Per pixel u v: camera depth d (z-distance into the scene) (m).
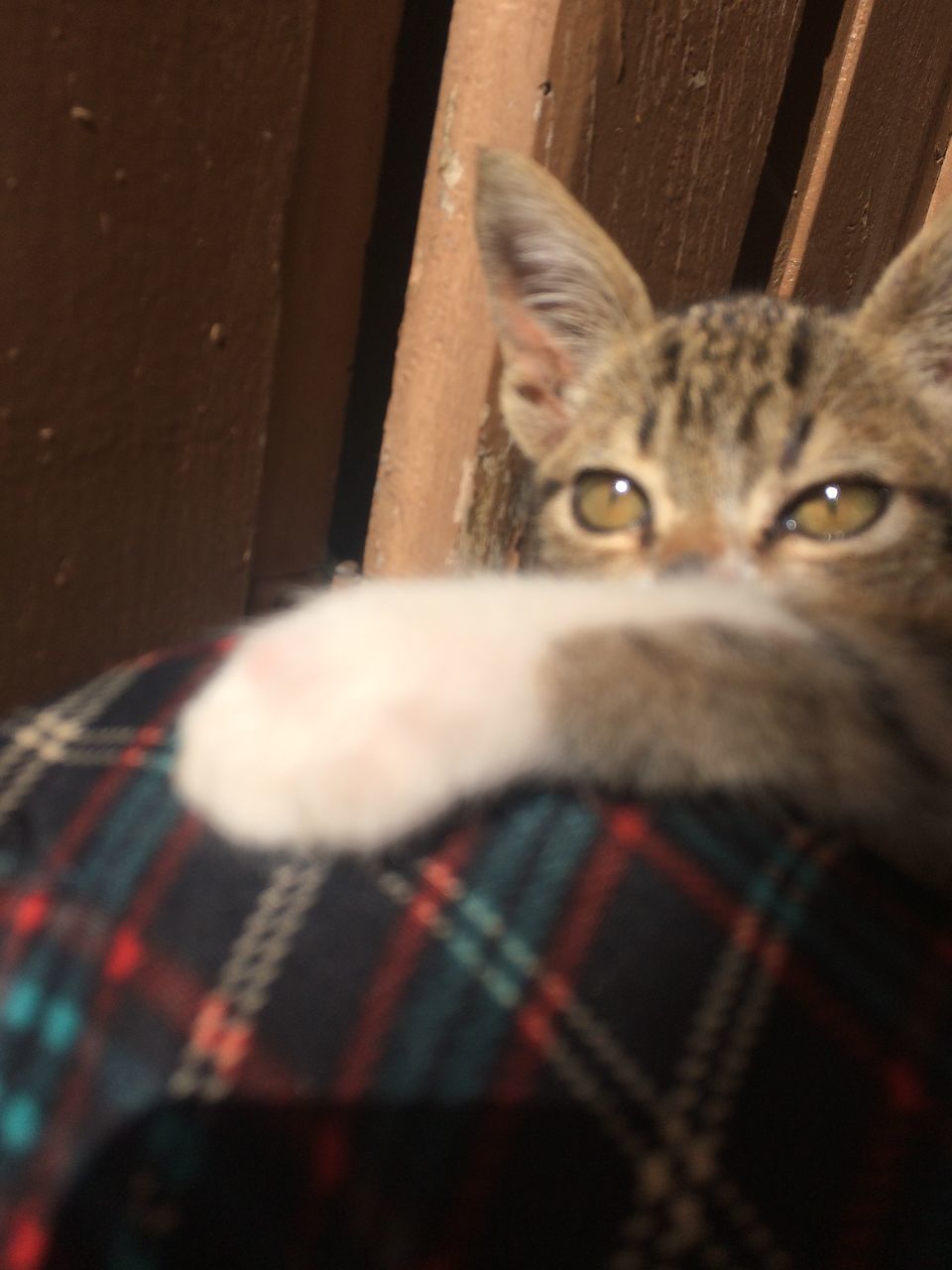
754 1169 0.10
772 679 0.13
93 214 0.17
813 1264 0.09
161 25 0.17
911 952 0.11
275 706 0.12
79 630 0.19
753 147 0.23
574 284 0.20
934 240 0.17
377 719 0.12
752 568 0.17
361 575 0.24
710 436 0.18
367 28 0.20
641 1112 0.10
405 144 0.22
